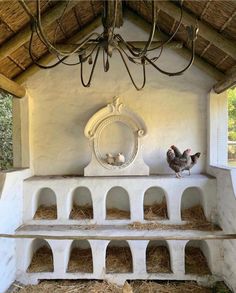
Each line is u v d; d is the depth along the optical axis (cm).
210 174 340
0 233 261
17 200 303
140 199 314
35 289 284
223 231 293
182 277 292
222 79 318
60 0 259
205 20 262
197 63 341
